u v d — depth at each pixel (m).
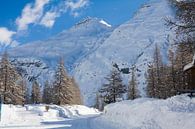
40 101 113.12
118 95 70.50
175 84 56.75
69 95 86.62
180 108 19.09
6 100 73.12
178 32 22.92
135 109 26.02
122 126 23.50
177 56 49.38
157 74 67.12
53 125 28.81
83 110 86.56
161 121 18.17
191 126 14.67
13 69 76.75
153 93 67.62
